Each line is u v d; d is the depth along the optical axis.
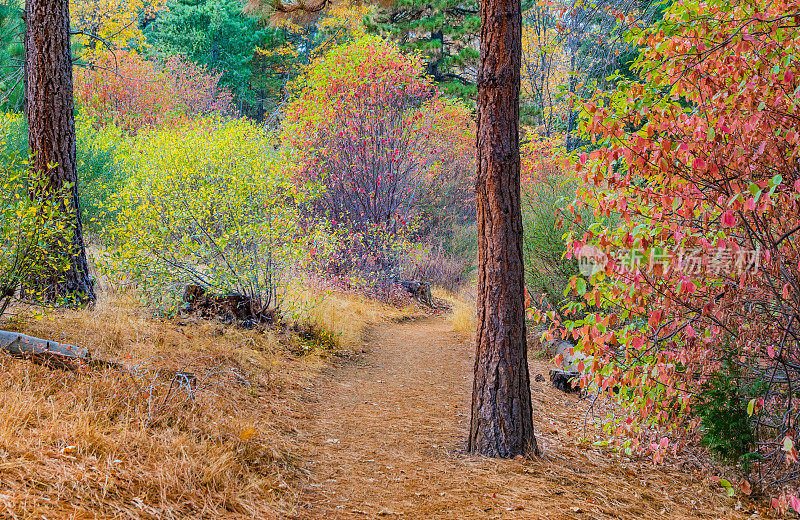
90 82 22.67
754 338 4.55
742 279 4.04
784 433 4.76
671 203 4.27
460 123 19.36
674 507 4.37
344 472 4.48
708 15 4.37
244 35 37.19
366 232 13.84
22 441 3.22
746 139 4.11
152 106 23.69
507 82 4.93
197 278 8.20
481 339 5.06
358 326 10.48
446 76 26.20
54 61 7.07
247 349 7.10
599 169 4.60
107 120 22.06
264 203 8.91
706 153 4.35
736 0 4.25
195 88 27.89
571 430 5.96
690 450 5.50
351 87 14.18
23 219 5.50
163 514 3.08
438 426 5.80
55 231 5.81
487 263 5.02
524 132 20.06
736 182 4.19
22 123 12.13
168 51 32.38
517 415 4.98
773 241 4.29
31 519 2.56
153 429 4.12
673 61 4.68
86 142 13.81
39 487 2.87
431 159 16.78
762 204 3.91
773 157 4.25
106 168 13.52
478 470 4.57
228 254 8.26
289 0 7.81
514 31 4.95
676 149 4.29
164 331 6.77
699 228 4.36
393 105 14.57
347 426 5.64
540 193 10.09
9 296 5.62
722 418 4.70
